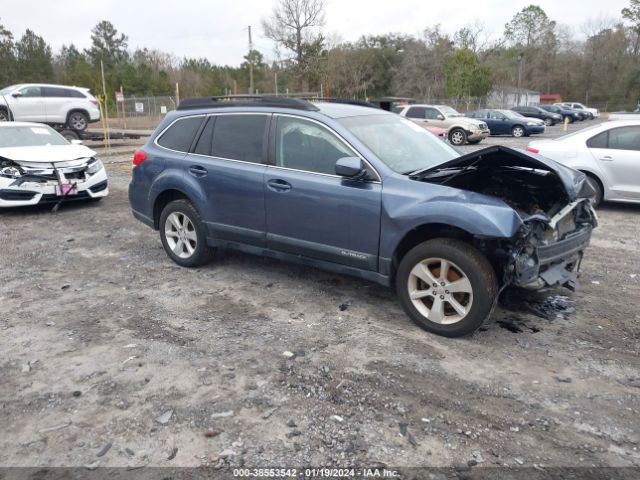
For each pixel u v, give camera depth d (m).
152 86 58.88
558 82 80.00
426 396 3.45
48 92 20.45
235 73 75.12
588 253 6.56
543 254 4.05
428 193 4.15
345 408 3.32
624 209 9.14
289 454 2.92
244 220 5.24
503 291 4.73
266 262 6.14
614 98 72.00
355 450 2.95
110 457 2.91
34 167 8.45
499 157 4.34
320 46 58.84
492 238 3.94
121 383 3.62
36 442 3.04
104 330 4.43
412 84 61.94
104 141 21.22
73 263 6.21
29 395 3.50
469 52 52.34
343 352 4.02
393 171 4.39
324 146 4.73
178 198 6.01
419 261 4.21
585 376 3.69
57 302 5.04
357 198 4.42
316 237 4.75
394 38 67.81
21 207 9.32
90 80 57.88
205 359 3.93
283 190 4.86
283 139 4.99
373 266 4.48
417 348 4.07
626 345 4.12
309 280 5.54
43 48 67.56
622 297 5.08
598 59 76.31
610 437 3.05
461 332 4.11
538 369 3.77
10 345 4.18
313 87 59.72
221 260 6.21
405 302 4.38
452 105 51.03
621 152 8.61
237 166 5.22
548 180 4.73
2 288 5.42
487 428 3.13
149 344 4.17
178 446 2.99
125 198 10.20
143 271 5.90
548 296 5.06
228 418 3.23
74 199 8.98
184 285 5.45
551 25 82.38
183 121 5.84
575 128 36.22
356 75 60.94
